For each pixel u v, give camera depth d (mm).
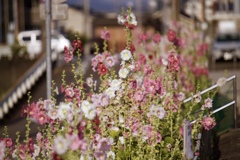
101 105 8828
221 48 36344
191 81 17891
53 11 13422
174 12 30016
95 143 7992
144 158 9039
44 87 25953
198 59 19359
